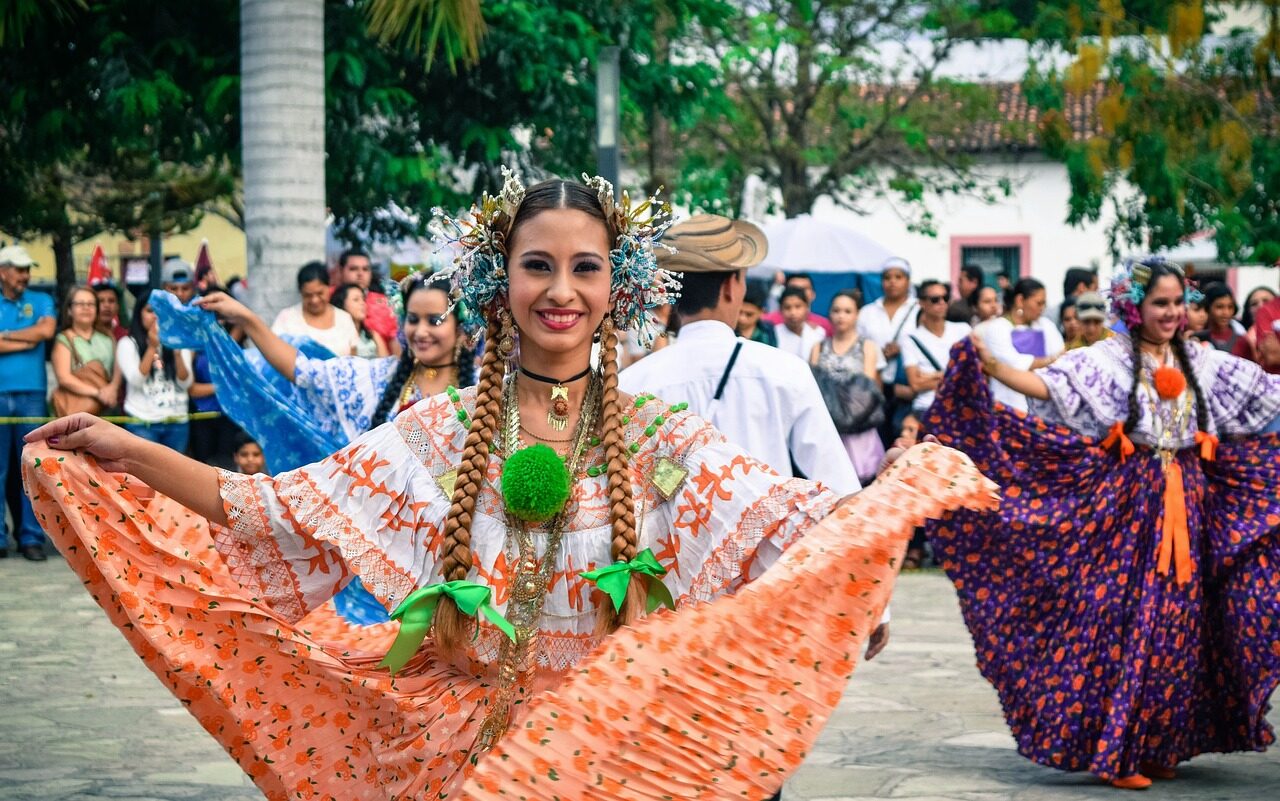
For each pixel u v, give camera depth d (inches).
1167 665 221.8
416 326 217.2
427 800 119.7
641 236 124.4
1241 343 446.0
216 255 1374.3
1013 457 228.2
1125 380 227.1
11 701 256.8
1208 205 687.7
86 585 124.6
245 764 124.9
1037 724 222.1
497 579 118.8
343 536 121.1
